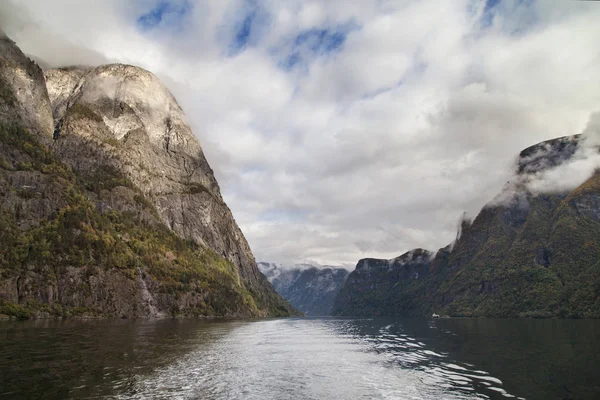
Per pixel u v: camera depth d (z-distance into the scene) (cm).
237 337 9438
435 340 9019
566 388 3631
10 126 17300
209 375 4319
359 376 4475
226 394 3500
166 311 17150
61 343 6081
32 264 12744
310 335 11250
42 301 12462
